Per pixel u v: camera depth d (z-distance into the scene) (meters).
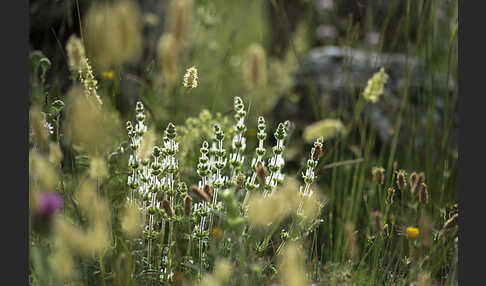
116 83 2.27
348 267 2.22
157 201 2.18
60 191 2.15
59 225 1.95
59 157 2.07
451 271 2.21
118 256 2.09
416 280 2.17
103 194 2.14
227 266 2.02
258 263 2.15
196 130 2.41
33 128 2.07
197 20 2.92
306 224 2.24
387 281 2.24
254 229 2.18
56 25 2.63
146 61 2.72
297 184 2.17
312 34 3.47
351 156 2.59
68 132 2.11
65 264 1.96
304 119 2.98
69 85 2.52
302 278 2.00
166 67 2.05
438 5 2.57
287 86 3.04
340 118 2.62
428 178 2.44
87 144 2.00
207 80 3.22
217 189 2.15
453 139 2.52
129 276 2.07
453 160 2.46
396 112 2.75
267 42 3.87
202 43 3.06
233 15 3.97
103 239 1.98
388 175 2.37
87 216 2.10
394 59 2.79
